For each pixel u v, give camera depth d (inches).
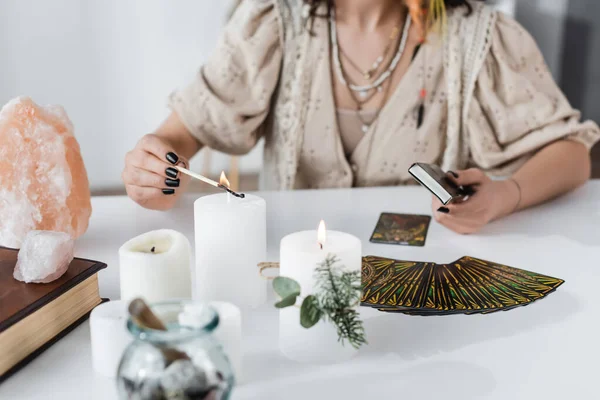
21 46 111.4
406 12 58.0
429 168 40.6
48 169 36.7
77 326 29.4
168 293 27.8
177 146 55.8
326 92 57.1
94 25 112.6
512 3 119.3
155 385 19.0
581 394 24.3
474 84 55.9
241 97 57.2
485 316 30.8
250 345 28.1
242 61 57.1
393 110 57.6
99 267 30.8
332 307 25.1
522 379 25.4
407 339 28.6
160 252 28.8
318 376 25.6
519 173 49.3
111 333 24.7
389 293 33.0
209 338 20.3
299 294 25.1
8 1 108.7
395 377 25.6
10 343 25.4
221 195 32.6
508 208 45.5
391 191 53.4
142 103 118.4
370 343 28.3
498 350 27.6
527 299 32.4
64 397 24.1
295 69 57.1
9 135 35.8
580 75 122.6
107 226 44.0
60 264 28.9
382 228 43.4
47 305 27.4
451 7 57.8
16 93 113.8
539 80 57.1
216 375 19.6
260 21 57.4
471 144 56.7
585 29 120.1
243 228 30.2
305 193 52.5
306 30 56.9
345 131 58.9
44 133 36.5
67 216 37.8
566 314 31.0
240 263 30.7
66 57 113.5
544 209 48.5
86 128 118.2
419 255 38.8
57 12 110.7
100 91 116.5
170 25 114.8
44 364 26.4
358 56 57.4
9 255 32.5
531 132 55.1
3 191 35.8
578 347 27.9
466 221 42.1
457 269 36.1
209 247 30.4
